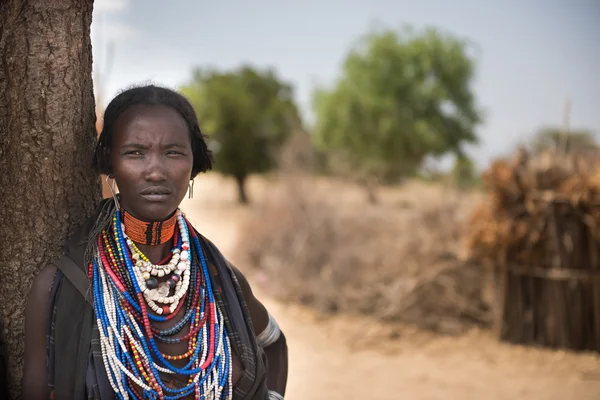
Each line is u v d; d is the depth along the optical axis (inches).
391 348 257.6
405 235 313.6
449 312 287.0
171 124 70.0
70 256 70.3
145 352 69.3
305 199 367.2
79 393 66.3
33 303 68.4
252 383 75.4
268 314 87.8
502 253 256.1
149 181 68.7
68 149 77.3
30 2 73.1
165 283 74.0
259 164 1142.3
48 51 74.2
